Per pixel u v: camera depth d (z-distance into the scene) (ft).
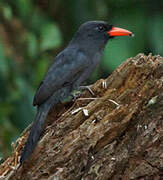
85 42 42.19
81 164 32.40
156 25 55.31
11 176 34.01
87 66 41.39
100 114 33.14
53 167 32.83
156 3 57.41
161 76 33.45
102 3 56.29
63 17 56.54
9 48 50.80
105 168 32.07
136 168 31.78
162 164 31.48
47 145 33.47
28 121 48.21
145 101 32.68
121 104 33.22
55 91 38.19
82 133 32.71
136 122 32.45
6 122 46.98
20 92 48.47
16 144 36.68
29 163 33.45
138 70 33.91
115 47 52.90
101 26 42.65
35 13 53.06
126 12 56.18
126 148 32.17
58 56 40.98
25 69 50.57
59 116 36.70
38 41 51.90
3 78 47.78
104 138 32.55
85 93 35.53
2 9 51.42
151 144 31.78
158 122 31.94
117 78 34.47
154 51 54.85
